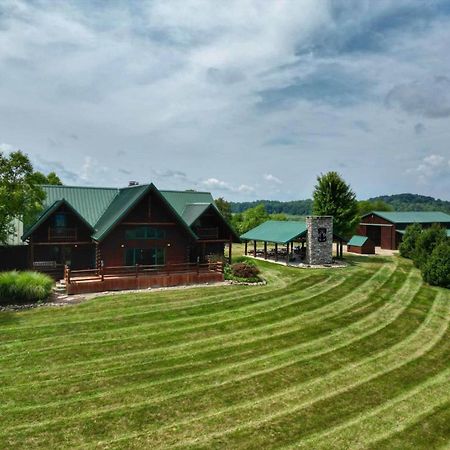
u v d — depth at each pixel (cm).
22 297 2319
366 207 9750
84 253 3183
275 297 2684
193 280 3005
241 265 3319
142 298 2511
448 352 1758
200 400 1288
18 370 1472
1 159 2720
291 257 4594
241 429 1131
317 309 2423
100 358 1602
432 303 2644
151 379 1428
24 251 3097
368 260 4666
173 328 1988
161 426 1138
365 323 2166
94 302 2378
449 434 1136
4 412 1188
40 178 2859
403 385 1430
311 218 4181
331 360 1644
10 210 2728
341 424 1171
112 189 3669
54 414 1185
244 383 1414
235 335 1917
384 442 1088
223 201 7869
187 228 3212
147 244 3164
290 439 1090
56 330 1897
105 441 1061
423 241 4150
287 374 1498
